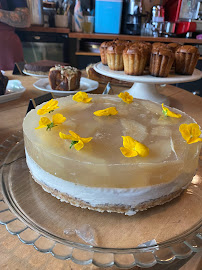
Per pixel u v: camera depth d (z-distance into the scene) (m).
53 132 0.26
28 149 0.26
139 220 0.24
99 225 0.23
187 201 0.27
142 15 1.16
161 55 0.45
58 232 0.22
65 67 0.54
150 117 0.30
